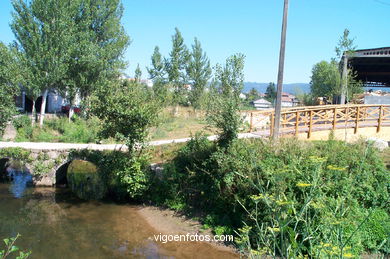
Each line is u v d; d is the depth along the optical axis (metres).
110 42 25.61
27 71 20.88
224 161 10.73
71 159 14.88
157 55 27.09
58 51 21.70
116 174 13.38
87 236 10.30
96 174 14.71
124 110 12.54
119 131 12.88
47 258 8.79
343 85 17.97
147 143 13.43
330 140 12.08
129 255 9.13
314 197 3.92
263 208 8.88
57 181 15.54
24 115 21.50
